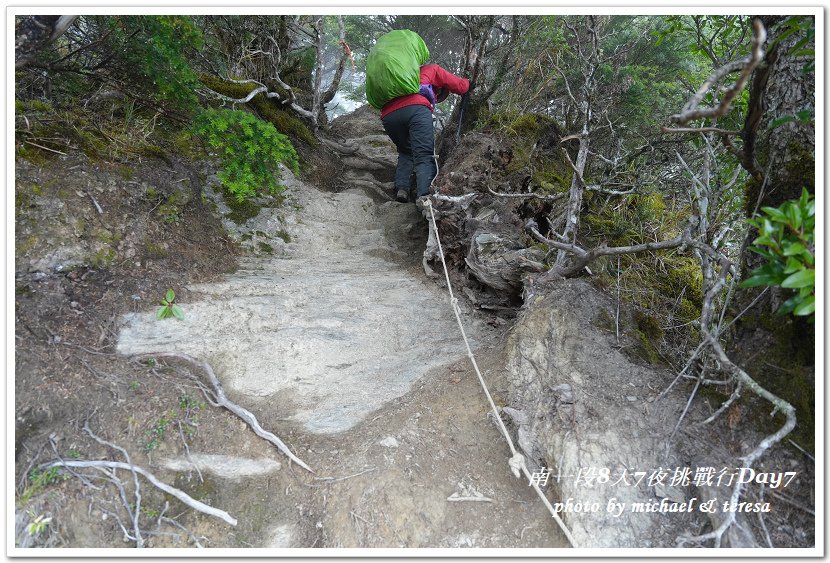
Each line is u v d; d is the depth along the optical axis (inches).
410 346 121.5
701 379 85.8
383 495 81.2
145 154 128.0
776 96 82.6
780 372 77.5
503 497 83.4
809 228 60.2
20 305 88.8
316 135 218.5
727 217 112.9
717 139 122.6
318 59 205.3
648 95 172.6
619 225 144.1
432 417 97.6
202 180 144.0
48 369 83.6
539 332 103.0
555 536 76.4
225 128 128.5
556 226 139.1
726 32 112.6
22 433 75.9
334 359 111.7
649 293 122.4
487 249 135.3
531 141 168.6
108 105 131.3
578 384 92.4
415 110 167.8
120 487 76.1
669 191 169.3
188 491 79.7
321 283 133.7
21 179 100.8
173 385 91.4
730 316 90.2
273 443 90.0
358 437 93.9
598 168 176.2
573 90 187.0
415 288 143.7
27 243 96.4
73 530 72.1
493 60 215.8
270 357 107.2
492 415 96.0
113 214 111.7
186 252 123.6
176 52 117.2
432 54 299.7
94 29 122.3
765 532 69.1
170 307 102.0
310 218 166.4
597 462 79.7
